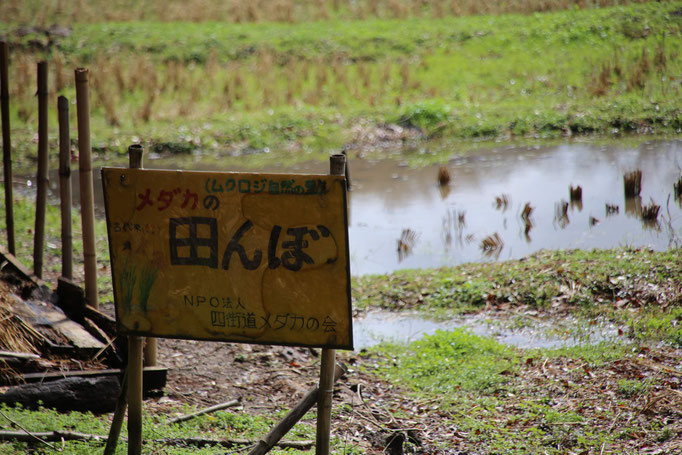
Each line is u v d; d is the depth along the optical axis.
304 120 24.55
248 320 5.37
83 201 8.77
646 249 12.30
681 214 14.88
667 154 19.80
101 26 32.78
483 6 33.75
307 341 5.30
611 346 9.45
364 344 10.70
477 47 29.31
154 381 8.45
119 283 5.52
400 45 30.27
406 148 22.97
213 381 9.11
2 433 6.22
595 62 26.53
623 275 11.37
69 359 7.98
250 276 5.30
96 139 23.20
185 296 5.44
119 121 24.55
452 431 7.76
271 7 35.56
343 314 5.21
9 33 31.12
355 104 25.86
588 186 17.72
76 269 12.94
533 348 9.88
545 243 14.26
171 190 5.32
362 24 32.91
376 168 21.06
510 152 21.56
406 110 24.58
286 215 5.16
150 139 23.42
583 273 11.60
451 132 23.64
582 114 23.19
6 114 11.13
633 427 7.33
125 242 5.45
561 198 17.06
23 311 8.44
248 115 25.09
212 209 5.27
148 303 5.50
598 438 7.17
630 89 24.06
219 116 25.06
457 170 20.23
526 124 23.38
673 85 23.89
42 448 6.26
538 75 26.55
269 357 9.92
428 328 11.16
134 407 5.74
